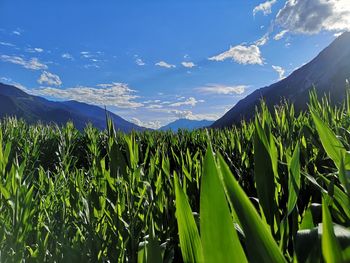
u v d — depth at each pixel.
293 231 1.25
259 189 1.29
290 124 3.94
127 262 1.68
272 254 0.65
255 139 1.34
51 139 9.23
